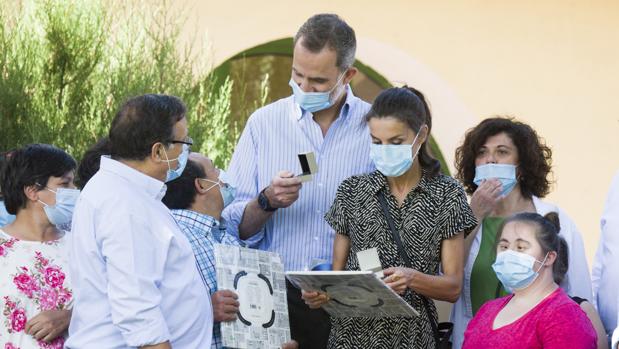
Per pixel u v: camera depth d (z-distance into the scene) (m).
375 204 6.53
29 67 10.82
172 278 5.62
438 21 12.54
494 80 12.47
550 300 6.16
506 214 7.36
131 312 5.34
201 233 6.37
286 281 7.07
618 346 6.14
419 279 6.27
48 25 11.03
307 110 6.98
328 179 7.13
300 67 6.80
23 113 10.65
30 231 6.36
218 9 12.45
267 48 12.71
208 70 11.95
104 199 5.50
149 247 5.49
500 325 6.23
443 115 12.45
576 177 12.36
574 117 12.39
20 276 6.18
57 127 10.65
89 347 5.49
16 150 6.41
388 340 6.42
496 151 7.33
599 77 12.37
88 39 11.09
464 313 7.20
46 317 6.14
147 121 5.64
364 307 6.25
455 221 6.43
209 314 5.81
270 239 7.19
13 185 6.31
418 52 12.55
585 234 12.34
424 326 6.47
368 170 7.15
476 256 7.20
